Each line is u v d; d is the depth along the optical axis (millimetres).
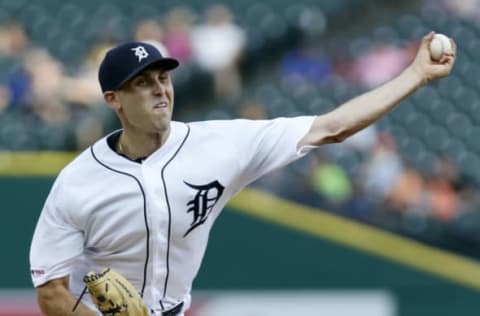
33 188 33250
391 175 40906
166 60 17125
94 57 48094
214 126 18000
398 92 17453
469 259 36375
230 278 33156
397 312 33281
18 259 33094
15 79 45750
